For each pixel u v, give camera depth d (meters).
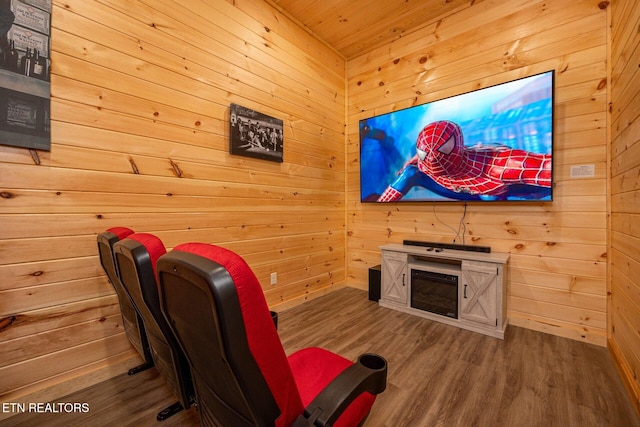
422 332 2.39
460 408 1.49
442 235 2.96
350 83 3.72
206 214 2.26
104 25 1.72
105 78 1.73
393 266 2.90
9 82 1.42
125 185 1.83
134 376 1.79
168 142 2.03
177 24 2.07
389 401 1.55
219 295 0.52
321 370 1.16
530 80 2.32
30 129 1.48
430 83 3.03
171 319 0.79
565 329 2.28
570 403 1.52
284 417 0.65
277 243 2.85
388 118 3.21
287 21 2.92
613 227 2.04
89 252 1.69
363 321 2.62
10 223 1.44
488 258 2.34
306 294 3.18
